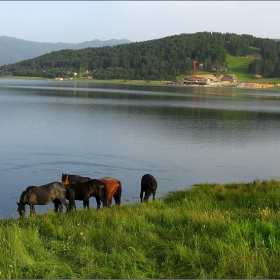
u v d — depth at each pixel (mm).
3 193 19922
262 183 22047
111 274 7957
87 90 155375
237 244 9234
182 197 18438
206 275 7848
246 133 47719
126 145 36156
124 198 19781
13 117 57719
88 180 15922
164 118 62344
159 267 8328
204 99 122125
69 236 10102
